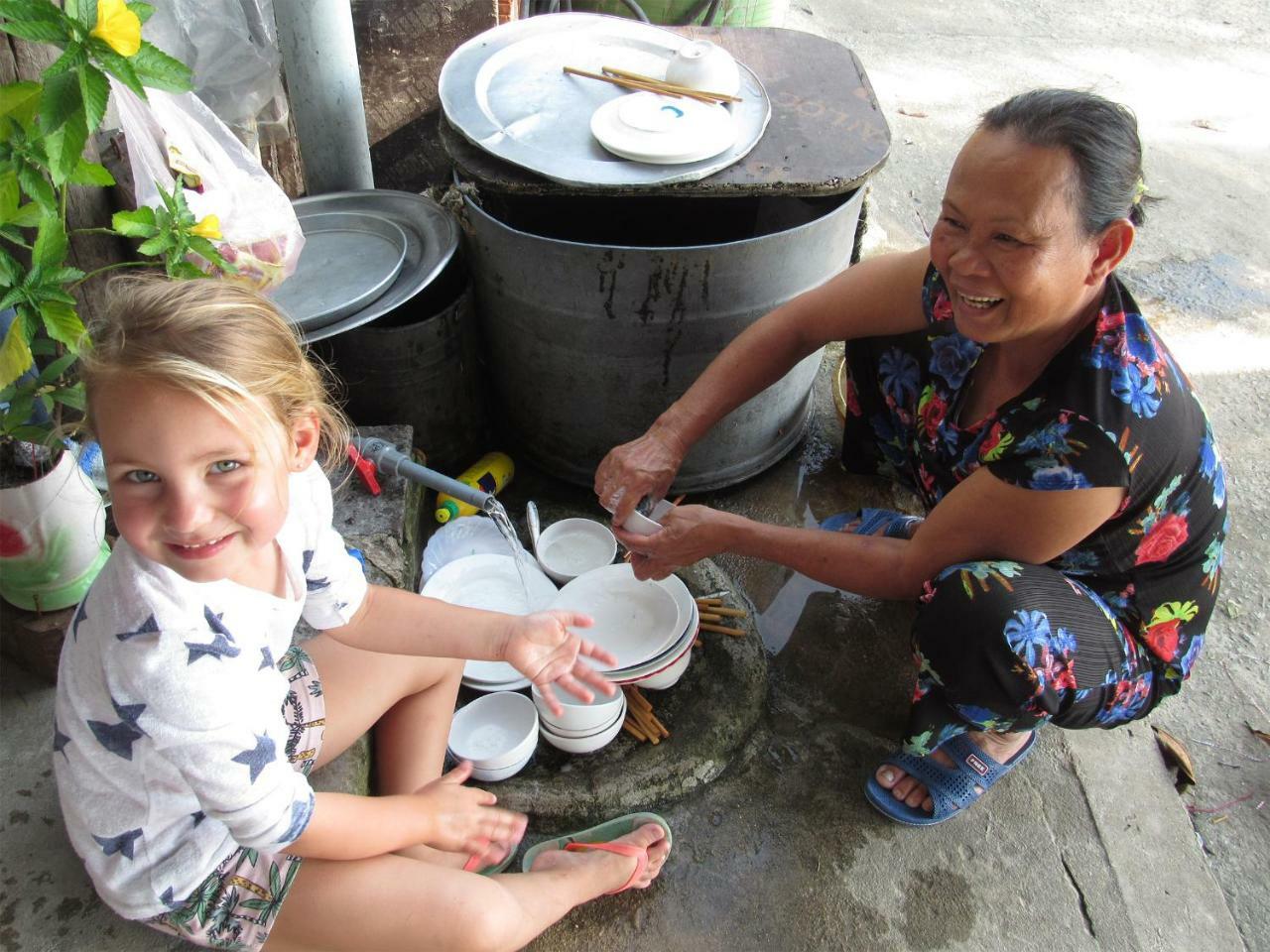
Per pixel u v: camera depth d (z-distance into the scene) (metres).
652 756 1.57
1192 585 1.42
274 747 1.00
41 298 1.25
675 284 1.70
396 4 2.32
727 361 1.69
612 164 1.64
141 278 1.01
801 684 1.76
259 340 0.91
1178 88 4.13
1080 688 1.40
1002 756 1.57
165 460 0.86
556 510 2.04
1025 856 1.52
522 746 1.50
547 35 2.01
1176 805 1.60
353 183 2.17
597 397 1.91
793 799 1.58
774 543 1.51
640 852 1.37
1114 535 1.35
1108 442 1.23
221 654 0.96
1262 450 2.36
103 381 0.85
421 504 1.95
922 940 1.42
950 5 4.83
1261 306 2.84
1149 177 3.44
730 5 2.91
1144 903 1.47
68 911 1.20
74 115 1.20
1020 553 1.37
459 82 1.85
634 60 1.96
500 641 1.23
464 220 1.91
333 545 1.19
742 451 2.08
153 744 0.96
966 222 1.15
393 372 1.88
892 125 3.71
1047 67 4.25
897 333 1.63
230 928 1.11
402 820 1.13
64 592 1.35
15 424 1.26
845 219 1.81
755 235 2.15
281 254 1.69
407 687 1.37
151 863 1.04
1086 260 1.15
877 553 1.47
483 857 1.33
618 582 1.72
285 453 0.97
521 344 1.90
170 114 1.54
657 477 1.64
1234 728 1.76
